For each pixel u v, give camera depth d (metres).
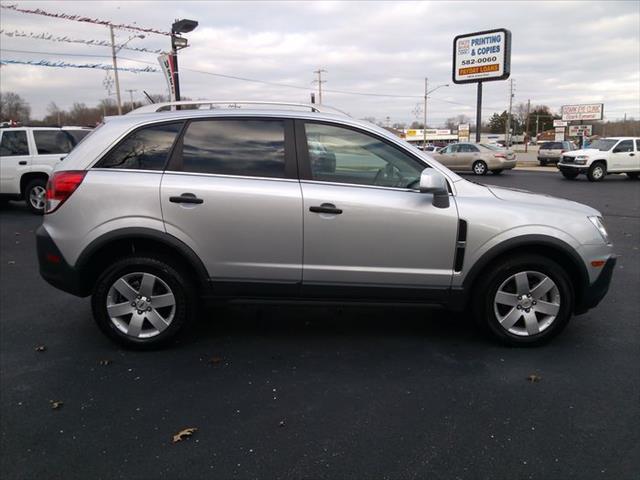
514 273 3.90
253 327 4.49
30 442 2.82
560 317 3.95
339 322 4.60
